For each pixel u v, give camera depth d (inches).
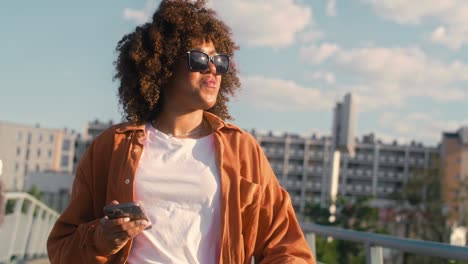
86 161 83.4
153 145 81.6
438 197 2025.1
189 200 78.0
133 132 82.4
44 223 378.0
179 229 77.0
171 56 83.0
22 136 4232.3
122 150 81.4
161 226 77.0
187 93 82.4
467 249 105.2
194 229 77.3
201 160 80.5
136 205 70.0
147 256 76.7
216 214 78.4
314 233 169.0
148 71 83.1
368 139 4431.6
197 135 84.4
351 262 343.0
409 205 1987.0
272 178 85.5
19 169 4212.6
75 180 84.6
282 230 82.4
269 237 81.9
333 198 613.0
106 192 82.4
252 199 80.0
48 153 4330.7
